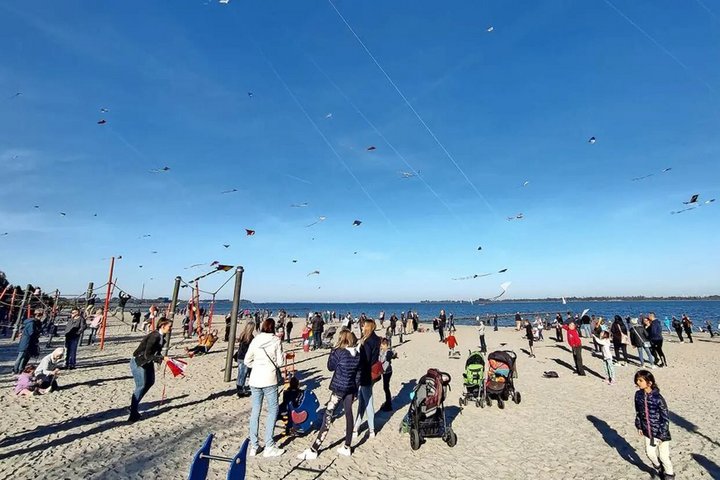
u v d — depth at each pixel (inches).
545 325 1569.9
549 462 233.9
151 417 295.1
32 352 446.3
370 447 252.2
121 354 631.8
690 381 480.4
